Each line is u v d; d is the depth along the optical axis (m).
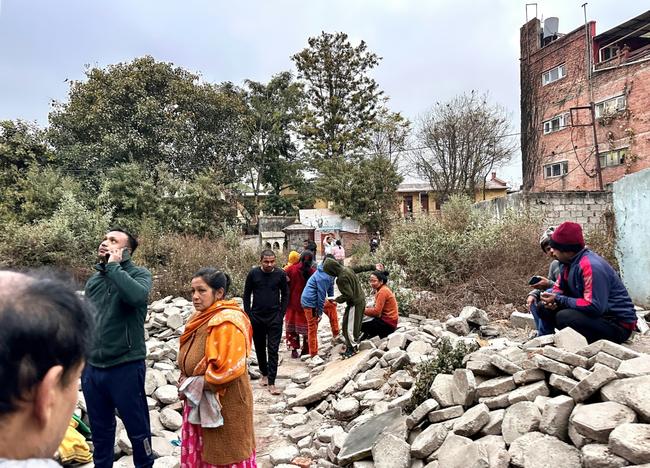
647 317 8.38
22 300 0.93
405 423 4.08
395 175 28.19
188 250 13.46
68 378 0.98
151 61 26.08
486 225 12.66
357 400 5.24
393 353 5.82
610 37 22.48
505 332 7.80
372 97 35.06
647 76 19.83
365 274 12.09
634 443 2.65
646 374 3.28
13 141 21.66
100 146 23.53
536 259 10.93
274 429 5.34
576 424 3.04
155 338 8.16
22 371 0.87
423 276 11.34
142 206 20.72
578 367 3.65
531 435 3.22
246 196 33.44
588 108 22.36
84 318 1.03
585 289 4.48
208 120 27.39
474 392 3.99
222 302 3.41
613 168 21.34
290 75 33.25
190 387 3.19
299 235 27.27
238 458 3.23
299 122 34.06
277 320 6.54
